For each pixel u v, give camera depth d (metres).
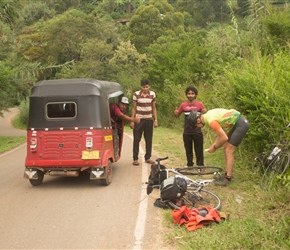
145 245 5.32
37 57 50.34
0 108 22.05
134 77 30.19
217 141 7.32
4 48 20.91
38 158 8.37
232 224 5.73
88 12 94.69
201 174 7.59
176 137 16.28
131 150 13.32
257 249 4.96
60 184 8.84
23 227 6.13
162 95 21.69
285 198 6.47
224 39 17.30
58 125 8.27
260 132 8.41
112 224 6.12
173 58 24.22
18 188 8.67
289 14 15.73
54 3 96.75
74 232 5.85
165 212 6.51
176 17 62.94
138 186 8.32
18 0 21.66
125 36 59.41
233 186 7.62
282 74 8.93
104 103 8.47
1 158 14.07
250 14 15.90
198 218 5.74
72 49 50.44
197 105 8.95
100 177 8.21
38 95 8.33
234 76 10.10
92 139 8.17
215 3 74.19
